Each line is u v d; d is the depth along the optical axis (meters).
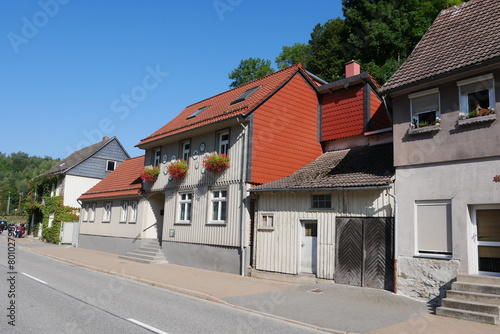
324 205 14.34
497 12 12.18
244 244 16.53
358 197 13.36
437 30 13.48
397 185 12.24
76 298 10.50
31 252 26.22
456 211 10.83
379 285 12.45
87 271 17.22
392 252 12.23
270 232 15.81
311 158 19.42
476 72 10.81
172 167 20.59
